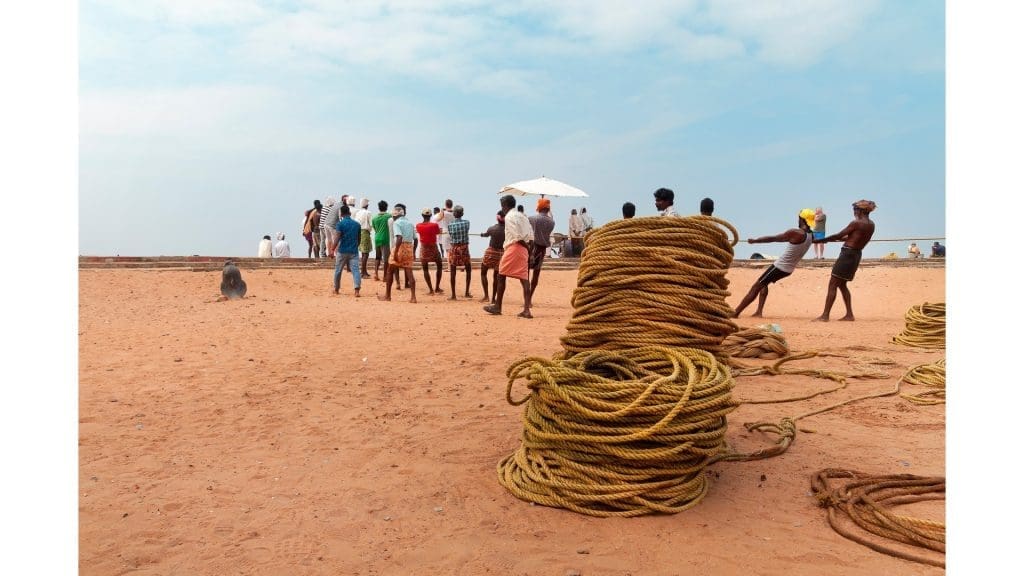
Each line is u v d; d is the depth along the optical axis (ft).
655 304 17.66
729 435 19.13
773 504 14.40
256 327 37.73
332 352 30.91
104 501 14.37
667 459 14.19
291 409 21.50
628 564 11.77
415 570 11.64
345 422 20.22
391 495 14.87
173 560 11.94
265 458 17.15
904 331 35.83
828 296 44.96
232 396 22.97
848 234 43.83
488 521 13.60
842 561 11.78
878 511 13.06
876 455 17.33
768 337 31.53
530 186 61.21
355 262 53.93
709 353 16.72
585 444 14.53
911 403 22.45
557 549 12.39
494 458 17.25
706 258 17.89
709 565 11.71
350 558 12.05
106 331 35.63
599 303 18.28
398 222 50.19
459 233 52.80
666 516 13.83
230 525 13.33
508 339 35.12
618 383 14.70
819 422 20.44
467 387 24.58
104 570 11.53
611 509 14.14
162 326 37.60
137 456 17.16
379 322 40.32
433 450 17.80
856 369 27.78
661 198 30.40
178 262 67.26
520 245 43.60
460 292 61.05
